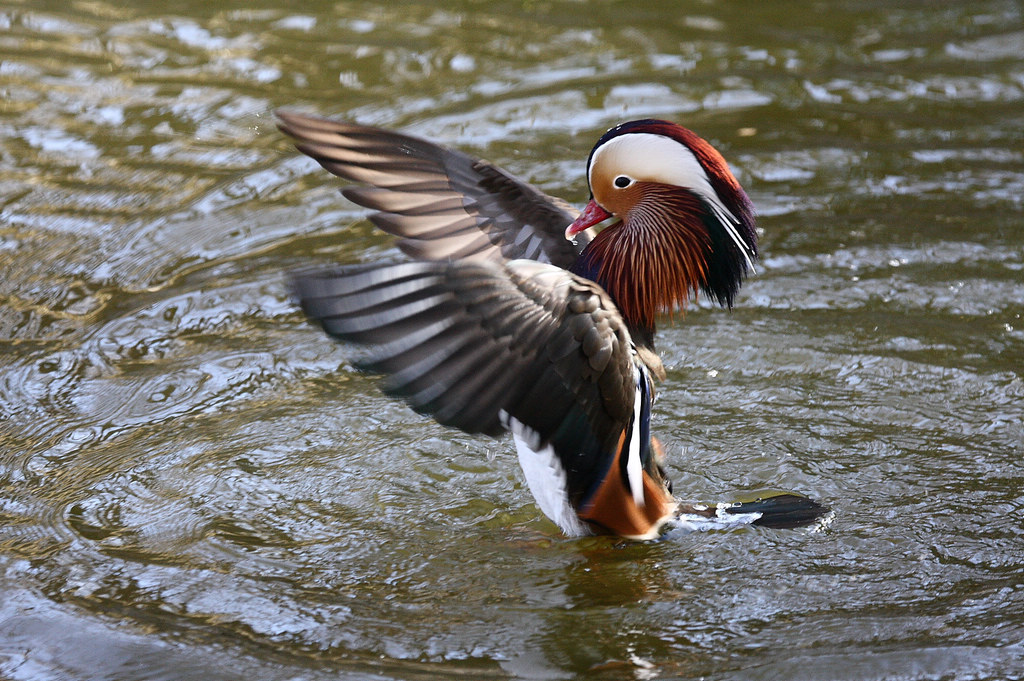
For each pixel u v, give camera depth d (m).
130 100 15.70
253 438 9.09
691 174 7.89
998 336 10.51
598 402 7.33
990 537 7.84
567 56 17.53
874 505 8.27
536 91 16.11
